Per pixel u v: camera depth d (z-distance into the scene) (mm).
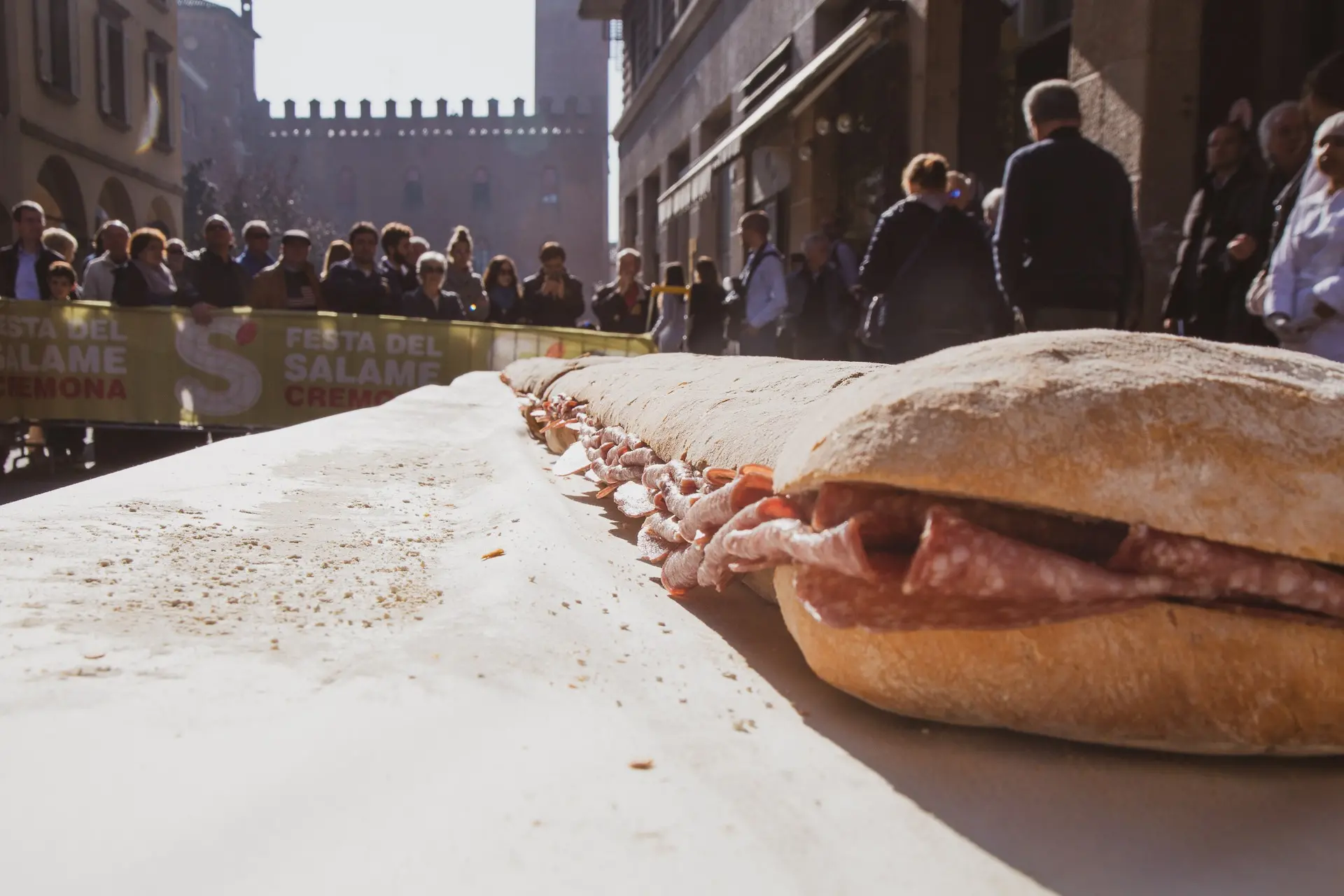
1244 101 5965
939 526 1223
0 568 1833
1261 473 1208
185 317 9734
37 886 858
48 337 9531
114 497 2588
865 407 1340
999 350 1363
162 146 31688
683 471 2182
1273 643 1198
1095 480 1205
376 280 10602
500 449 3846
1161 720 1210
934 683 1246
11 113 22875
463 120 79188
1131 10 7336
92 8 27062
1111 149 7617
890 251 5445
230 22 72250
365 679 1345
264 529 2334
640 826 1005
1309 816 1111
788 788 1120
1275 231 4496
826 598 1350
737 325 9594
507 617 1641
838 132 13234
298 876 887
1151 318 7316
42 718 1178
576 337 10656
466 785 1062
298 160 72500
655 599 1926
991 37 10797
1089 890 944
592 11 30531
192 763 1082
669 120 23344
